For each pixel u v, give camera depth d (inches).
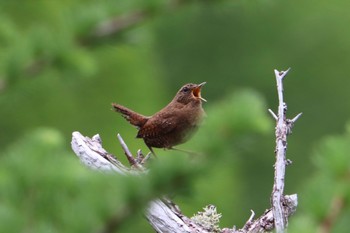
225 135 272.5
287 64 1800.0
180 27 1780.3
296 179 1446.9
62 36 412.2
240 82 1792.6
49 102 899.4
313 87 1756.9
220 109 272.1
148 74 970.7
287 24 1819.6
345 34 1809.8
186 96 511.5
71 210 289.4
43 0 754.8
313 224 275.1
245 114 269.9
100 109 924.0
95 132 916.0
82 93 914.1
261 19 1811.0
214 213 471.8
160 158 288.5
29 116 887.1
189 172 282.0
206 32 1814.7
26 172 285.7
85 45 415.2
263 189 1451.8
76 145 469.4
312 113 1727.4
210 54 1804.9
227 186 930.7
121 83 939.3
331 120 1722.4
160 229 448.1
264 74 1792.6
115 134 913.5
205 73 1792.6
